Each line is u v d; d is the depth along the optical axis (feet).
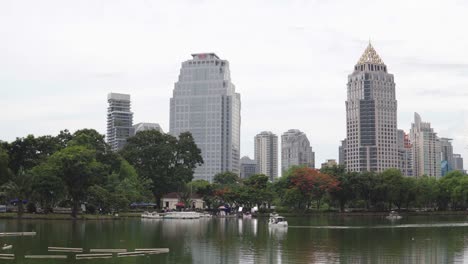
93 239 321.11
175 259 239.30
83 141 653.71
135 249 271.08
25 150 590.55
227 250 274.98
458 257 253.03
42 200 538.88
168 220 597.52
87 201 552.82
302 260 240.12
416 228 462.60
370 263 233.14
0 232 363.35
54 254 250.78
